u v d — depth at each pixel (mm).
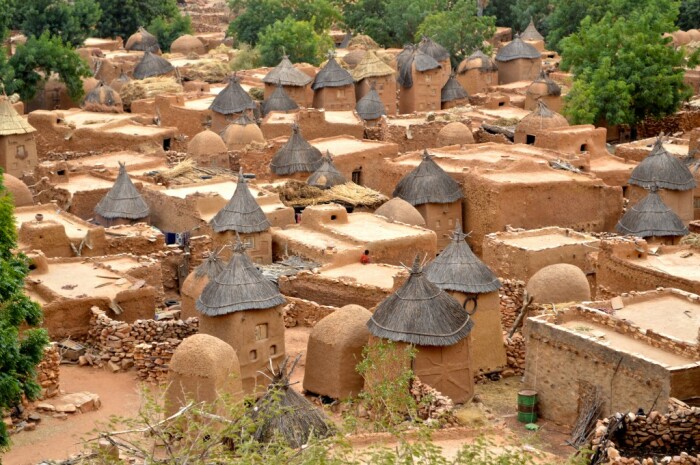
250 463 28297
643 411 37156
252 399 34875
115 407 42688
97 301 48625
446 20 119812
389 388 37938
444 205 67500
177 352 39406
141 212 64938
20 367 37219
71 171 72938
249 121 81812
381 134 87062
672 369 38000
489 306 46000
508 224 66562
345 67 109250
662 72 91500
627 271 52500
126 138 83062
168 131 85125
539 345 42156
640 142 84125
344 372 42562
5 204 41156
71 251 57062
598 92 90625
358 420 36844
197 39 130875
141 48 126875
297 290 54312
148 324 46469
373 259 57438
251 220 59188
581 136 79312
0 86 93688
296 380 44594
